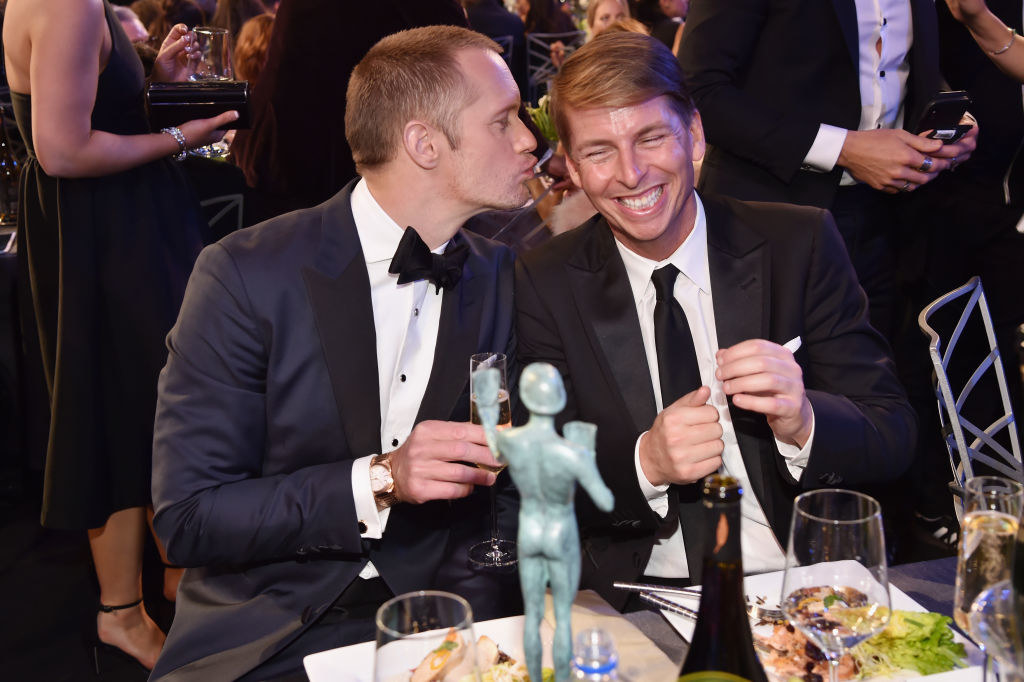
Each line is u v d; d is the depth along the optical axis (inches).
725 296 65.9
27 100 94.3
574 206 101.0
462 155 60.9
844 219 103.0
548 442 29.3
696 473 54.4
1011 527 39.4
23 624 110.7
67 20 88.0
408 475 54.1
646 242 64.1
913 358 118.6
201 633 59.6
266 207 124.3
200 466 58.8
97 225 95.3
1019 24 110.9
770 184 100.1
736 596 34.3
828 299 67.6
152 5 206.2
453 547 65.7
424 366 64.9
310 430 61.2
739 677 34.5
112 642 102.5
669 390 63.1
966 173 112.3
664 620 48.8
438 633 32.6
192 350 60.0
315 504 56.8
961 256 114.0
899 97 100.5
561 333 66.3
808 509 43.2
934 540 107.3
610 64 59.3
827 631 39.0
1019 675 34.1
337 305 61.1
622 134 59.9
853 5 94.7
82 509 95.9
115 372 97.6
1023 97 107.7
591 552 63.1
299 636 58.1
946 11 111.6
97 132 93.4
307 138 117.4
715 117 97.8
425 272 61.0
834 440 59.8
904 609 47.7
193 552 57.8
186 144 100.5
